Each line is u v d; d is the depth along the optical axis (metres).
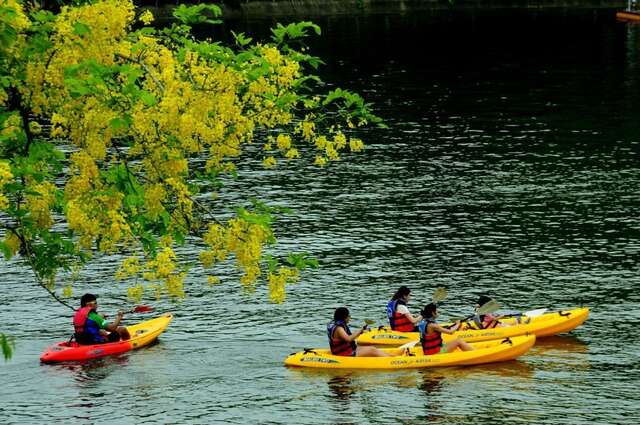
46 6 13.79
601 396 23.14
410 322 27.83
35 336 27.53
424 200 42.09
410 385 24.14
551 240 36.09
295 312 29.55
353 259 34.31
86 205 13.16
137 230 14.51
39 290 31.38
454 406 22.66
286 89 15.62
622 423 21.48
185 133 13.52
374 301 30.36
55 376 24.50
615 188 43.66
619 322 28.33
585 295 30.50
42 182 13.32
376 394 23.52
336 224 38.56
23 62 12.96
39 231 13.70
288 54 15.96
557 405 22.59
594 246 35.28
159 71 14.32
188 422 21.69
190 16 15.12
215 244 14.22
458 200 42.00
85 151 13.16
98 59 13.14
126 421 21.72
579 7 140.88
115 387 23.80
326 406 22.72
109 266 33.50
